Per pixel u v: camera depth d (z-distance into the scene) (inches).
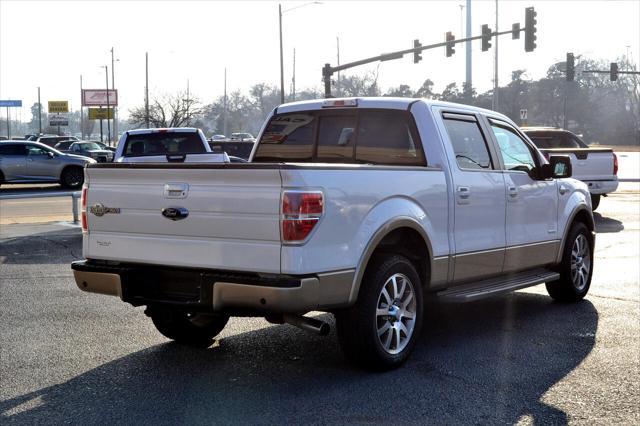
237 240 208.5
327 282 208.2
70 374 229.9
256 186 205.0
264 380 223.6
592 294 358.0
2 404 203.5
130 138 610.5
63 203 901.2
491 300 346.9
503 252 286.0
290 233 201.0
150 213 222.7
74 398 207.9
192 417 192.7
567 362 242.8
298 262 201.5
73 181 1224.8
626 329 287.4
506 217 287.9
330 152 286.0
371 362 227.6
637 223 649.0
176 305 219.3
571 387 217.9
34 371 233.0
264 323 298.2
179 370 233.8
